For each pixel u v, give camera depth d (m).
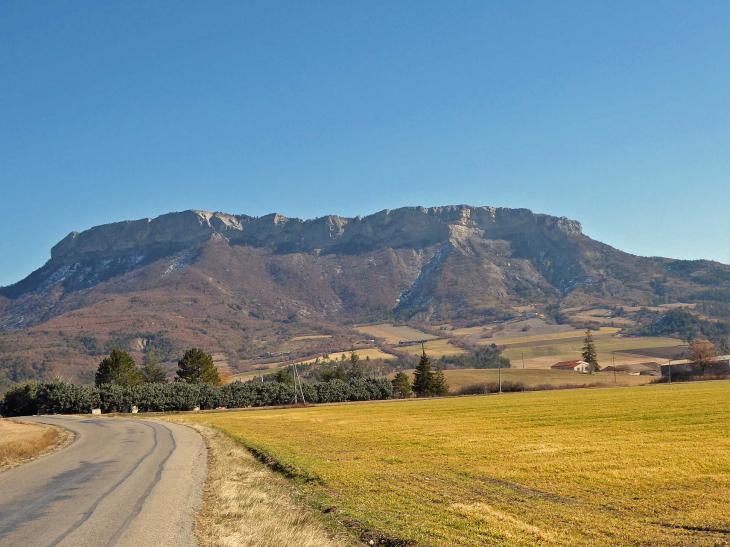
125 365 128.25
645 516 17.16
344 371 188.88
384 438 39.44
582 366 192.25
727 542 14.43
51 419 74.50
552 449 30.75
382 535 15.07
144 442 38.03
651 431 36.91
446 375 177.62
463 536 15.07
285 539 13.58
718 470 23.19
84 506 17.16
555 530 15.72
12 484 21.88
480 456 29.17
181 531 14.10
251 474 24.02
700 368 147.75
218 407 104.00
